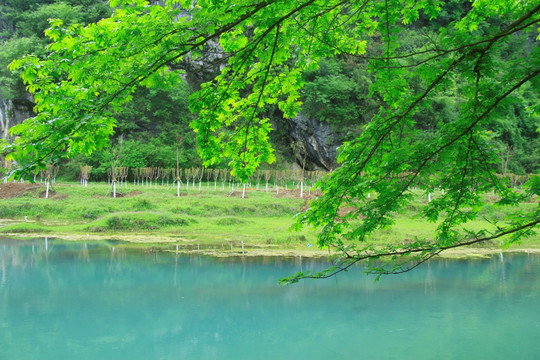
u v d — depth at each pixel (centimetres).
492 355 743
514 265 1459
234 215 2541
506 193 443
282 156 4459
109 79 331
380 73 414
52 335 847
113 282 1228
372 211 483
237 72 365
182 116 4403
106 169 3694
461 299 1078
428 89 387
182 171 3978
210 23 315
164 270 1362
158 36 319
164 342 815
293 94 422
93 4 4491
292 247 1742
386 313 975
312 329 882
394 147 438
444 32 371
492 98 358
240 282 1233
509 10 371
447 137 387
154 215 2252
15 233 2030
